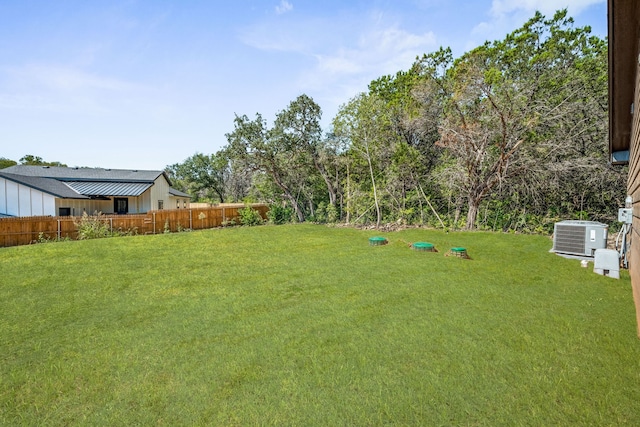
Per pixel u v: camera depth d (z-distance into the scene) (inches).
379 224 644.7
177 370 127.0
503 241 446.9
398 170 658.2
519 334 153.0
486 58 586.2
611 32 148.6
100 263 335.9
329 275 279.9
